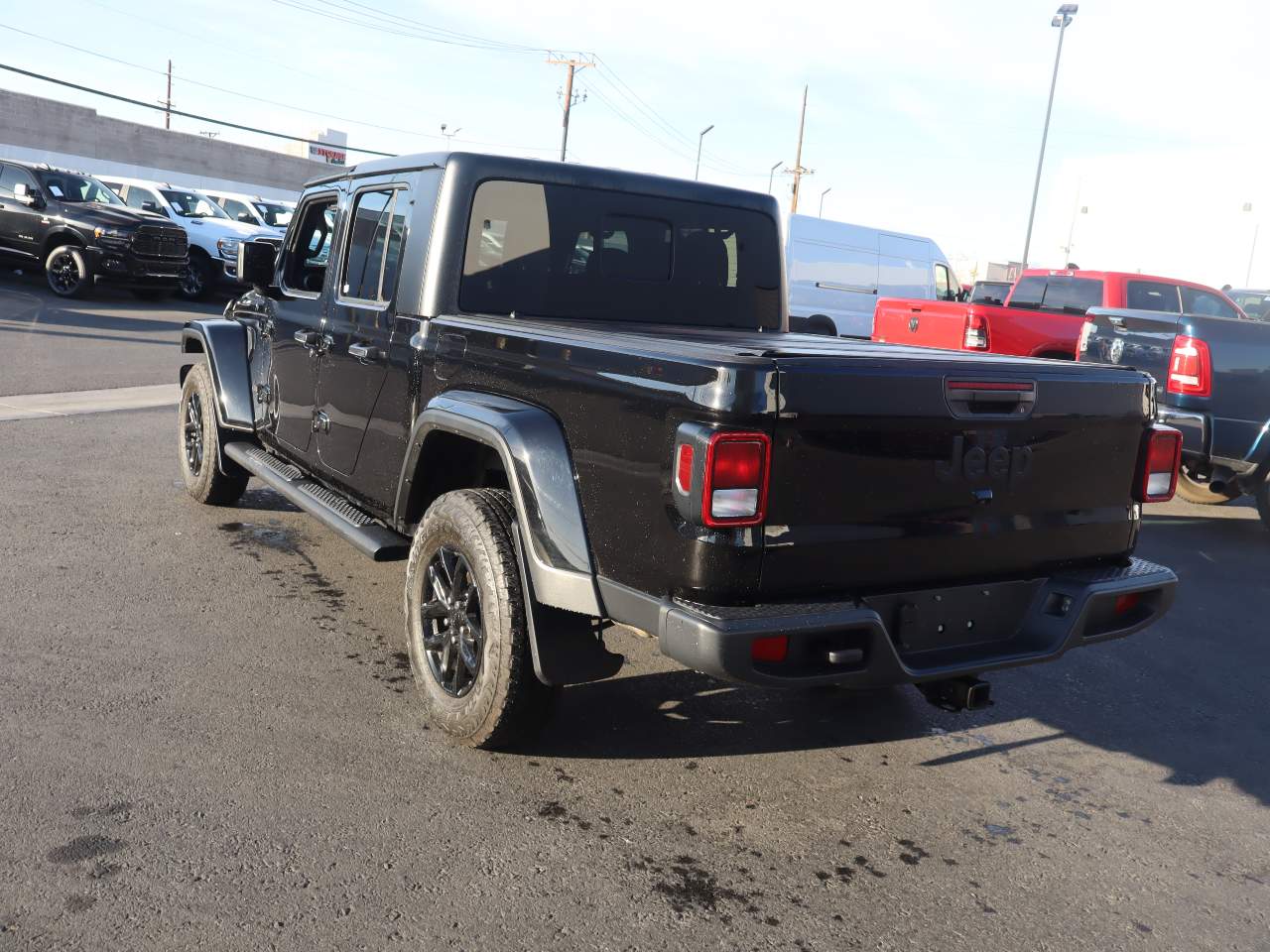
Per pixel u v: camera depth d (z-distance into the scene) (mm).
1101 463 3430
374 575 5402
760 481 2709
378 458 4258
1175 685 4746
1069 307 12117
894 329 11984
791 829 3236
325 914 2613
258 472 5293
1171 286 11820
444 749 3568
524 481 3201
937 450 3008
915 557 3041
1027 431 3197
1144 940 2773
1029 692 4582
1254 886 3084
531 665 3338
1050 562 3393
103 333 14367
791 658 2803
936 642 3166
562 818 3188
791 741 3887
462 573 3570
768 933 2688
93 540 5559
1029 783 3680
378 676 4137
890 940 2697
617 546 2990
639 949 2584
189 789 3156
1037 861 3152
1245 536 7688
